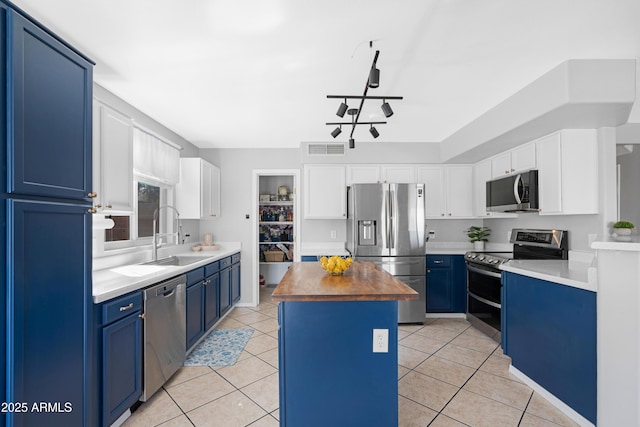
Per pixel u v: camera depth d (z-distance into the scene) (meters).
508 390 2.24
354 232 3.76
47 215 1.36
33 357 1.28
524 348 2.34
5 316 1.18
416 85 2.44
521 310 2.37
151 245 3.19
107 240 2.72
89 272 1.60
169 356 2.31
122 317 1.84
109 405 1.73
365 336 1.65
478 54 1.99
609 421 1.65
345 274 2.20
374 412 1.64
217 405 2.07
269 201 5.37
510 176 3.10
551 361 2.06
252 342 3.11
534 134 2.79
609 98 2.06
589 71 2.07
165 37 1.78
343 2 1.50
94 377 1.65
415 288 3.71
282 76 2.28
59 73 1.41
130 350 1.91
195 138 3.99
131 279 2.09
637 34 1.79
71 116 1.48
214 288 3.35
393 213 3.75
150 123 3.21
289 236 5.57
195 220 4.24
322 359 1.64
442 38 1.81
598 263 1.71
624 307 1.60
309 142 4.23
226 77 2.29
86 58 1.58
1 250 1.17
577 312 1.86
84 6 1.51
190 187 3.67
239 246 4.43
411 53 1.97
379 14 1.59
